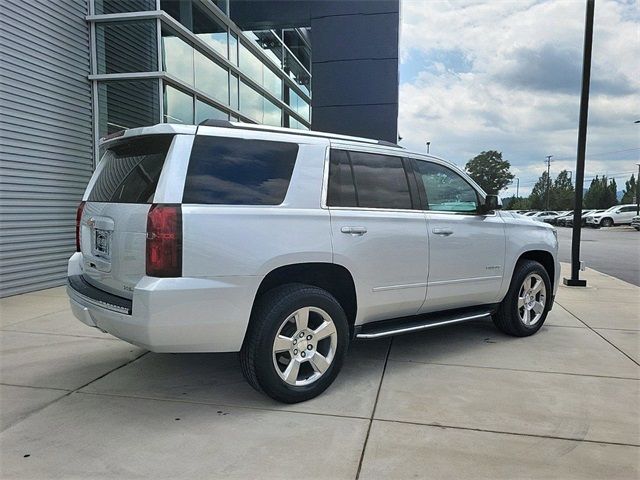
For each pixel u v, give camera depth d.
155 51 8.74
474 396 3.75
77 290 3.73
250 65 13.39
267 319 3.40
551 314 6.68
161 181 3.13
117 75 8.77
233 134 3.46
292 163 3.67
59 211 8.27
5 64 7.08
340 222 3.78
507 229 5.16
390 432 3.16
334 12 11.76
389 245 4.07
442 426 3.25
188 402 3.62
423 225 4.35
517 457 2.87
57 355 4.67
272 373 3.44
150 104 8.82
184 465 2.77
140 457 2.85
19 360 4.53
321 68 11.95
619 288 8.99
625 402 3.65
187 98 9.95
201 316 3.11
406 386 3.95
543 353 4.85
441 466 2.77
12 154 7.28
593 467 2.78
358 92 11.84
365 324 4.15
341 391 3.84
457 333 5.62
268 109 14.76
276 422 3.30
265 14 11.97
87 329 5.56
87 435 3.11
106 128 9.02
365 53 11.77
